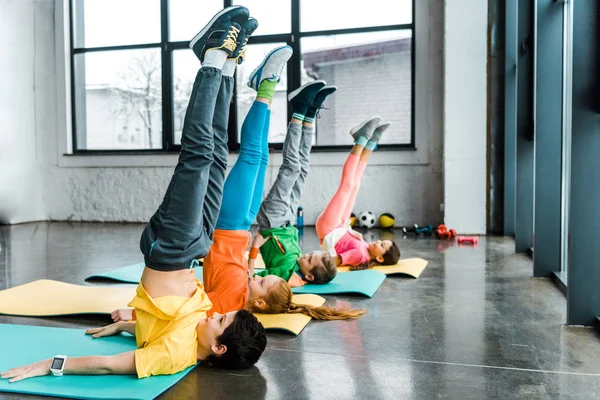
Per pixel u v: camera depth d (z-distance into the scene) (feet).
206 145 6.35
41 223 25.00
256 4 24.04
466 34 19.92
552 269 11.83
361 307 9.35
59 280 11.60
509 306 9.38
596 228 8.14
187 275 6.48
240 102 24.25
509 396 5.57
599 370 6.33
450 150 20.17
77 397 5.37
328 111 23.70
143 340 6.29
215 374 6.13
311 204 23.72
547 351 7.00
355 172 14.08
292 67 23.79
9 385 5.62
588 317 8.16
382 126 13.93
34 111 25.55
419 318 8.62
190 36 24.81
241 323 6.25
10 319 8.35
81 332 7.50
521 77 15.02
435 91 22.25
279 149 23.95
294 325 7.86
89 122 26.23
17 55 24.43
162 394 5.56
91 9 25.67
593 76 8.15
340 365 6.46
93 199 26.02
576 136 8.21
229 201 8.61
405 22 22.65
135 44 25.25
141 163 25.26
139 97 25.49
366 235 20.24
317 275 10.67
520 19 14.89
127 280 11.43
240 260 8.47
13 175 24.38
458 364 6.50
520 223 15.44
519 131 15.35
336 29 23.27
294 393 5.61
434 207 22.58
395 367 6.39
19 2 24.47
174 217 6.20
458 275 12.23
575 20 8.13
